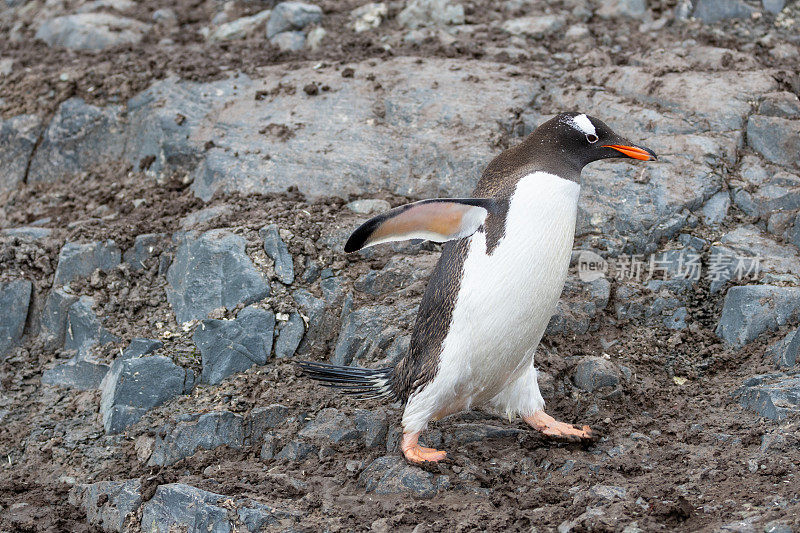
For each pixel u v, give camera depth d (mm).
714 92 14234
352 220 12672
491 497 8484
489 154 13367
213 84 15938
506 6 17875
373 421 9961
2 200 15336
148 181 14734
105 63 17078
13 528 9312
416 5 17703
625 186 12727
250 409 10445
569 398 10359
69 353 12234
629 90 14680
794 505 7441
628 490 8203
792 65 15250
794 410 9031
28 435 11008
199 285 12109
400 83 15266
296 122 14664
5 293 12656
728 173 13031
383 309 11359
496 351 8773
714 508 7715
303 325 11492
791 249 11914
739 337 10969
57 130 15891
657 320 11555
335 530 8086
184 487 8875
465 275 8672
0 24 20078
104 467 10234
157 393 10852
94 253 12867
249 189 13547
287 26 17578
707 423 9477
